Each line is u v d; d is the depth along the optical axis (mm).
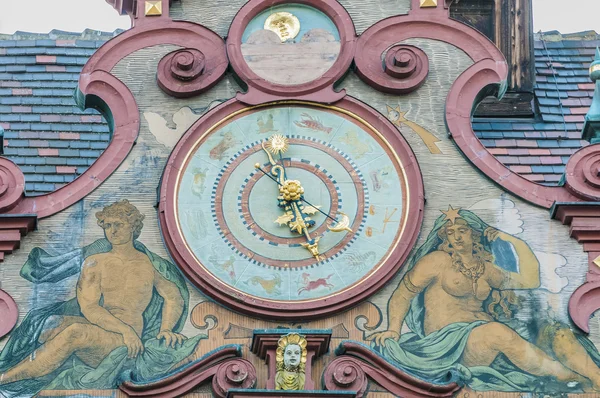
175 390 21766
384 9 24047
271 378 21766
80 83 23469
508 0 26344
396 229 22750
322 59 23625
